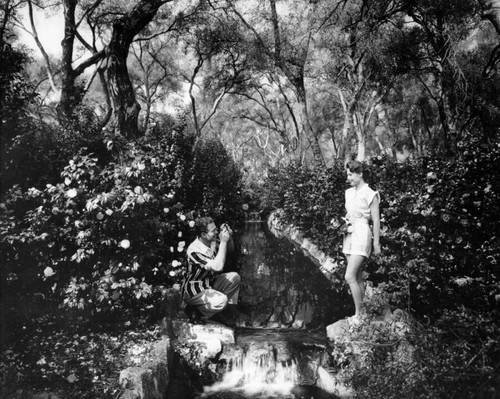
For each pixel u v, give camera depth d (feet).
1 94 19.19
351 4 54.85
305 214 35.22
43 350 12.73
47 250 14.92
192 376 14.17
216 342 15.47
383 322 13.83
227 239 16.60
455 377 10.51
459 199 17.26
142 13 32.32
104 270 15.56
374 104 56.85
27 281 14.55
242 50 76.23
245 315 19.56
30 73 80.89
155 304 16.62
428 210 16.75
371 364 12.10
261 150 152.15
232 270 29.73
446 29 52.70
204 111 116.37
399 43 53.93
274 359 14.89
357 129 55.93
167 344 14.05
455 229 16.83
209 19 69.62
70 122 31.40
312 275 27.99
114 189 15.66
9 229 14.20
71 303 14.06
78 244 14.73
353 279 15.20
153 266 18.16
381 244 17.65
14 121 19.26
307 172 44.86
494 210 17.35
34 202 15.92
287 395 13.43
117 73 32.17
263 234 52.60
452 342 11.62
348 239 15.57
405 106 95.25
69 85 46.19
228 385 14.16
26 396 10.46
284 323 18.42
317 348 15.42
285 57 61.72
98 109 78.89
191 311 17.21
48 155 22.20
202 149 50.83
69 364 12.12
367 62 53.62
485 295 15.90
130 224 15.55
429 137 98.43
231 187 53.11
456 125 55.88
